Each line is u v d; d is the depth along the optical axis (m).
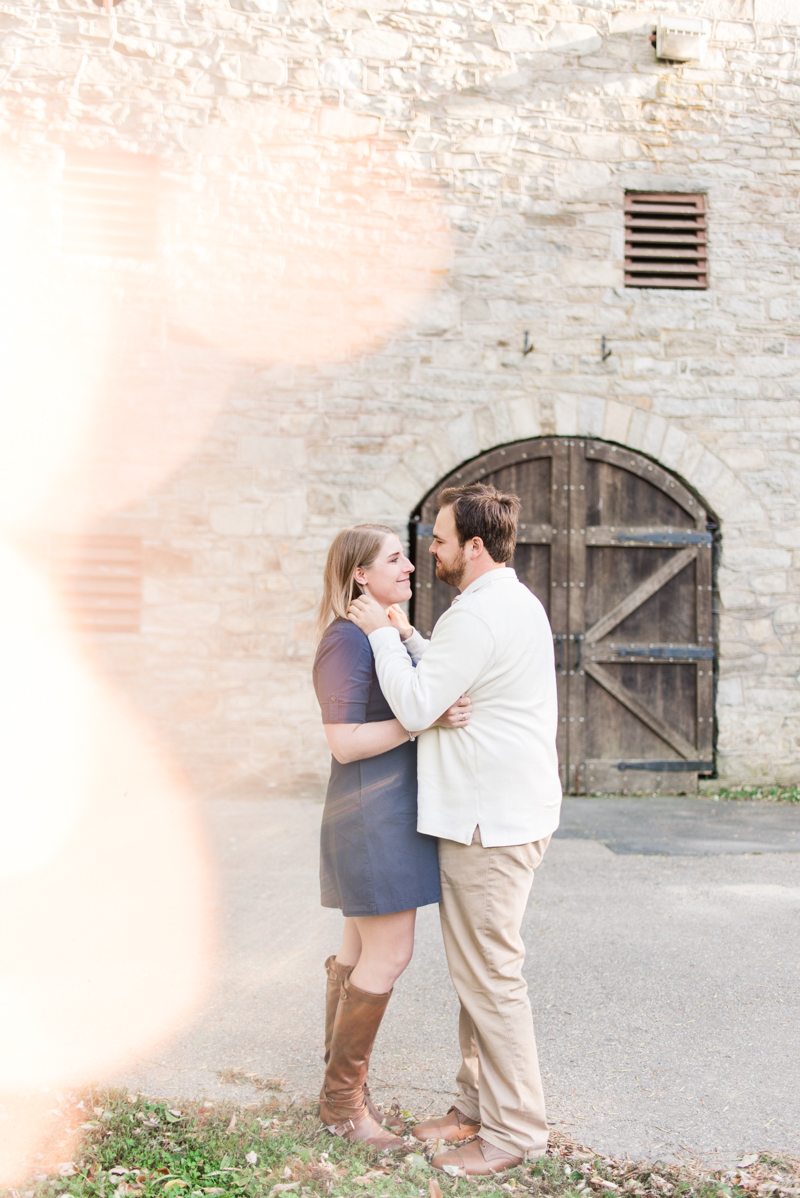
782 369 6.86
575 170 6.82
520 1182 2.02
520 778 2.09
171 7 6.55
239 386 6.57
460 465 6.72
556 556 6.72
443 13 6.75
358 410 6.65
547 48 6.81
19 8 6.42
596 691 6.71
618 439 6.77
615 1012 2.94
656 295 6.84
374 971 2.12
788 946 3.50
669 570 6.78
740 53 6.89
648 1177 2.04
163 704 6.45
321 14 6.66
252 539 6.55
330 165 6.66
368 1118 2.22
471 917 2.08
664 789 6.67
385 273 6.70
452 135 6.75
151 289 6.50
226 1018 2.89
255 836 5.27
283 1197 1.90
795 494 6.84
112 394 6.45
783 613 6.80
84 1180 1.97
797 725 6.78
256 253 6.61
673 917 3.84
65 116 6.43
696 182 6.86
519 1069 2.09
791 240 6.91
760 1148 2.17
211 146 6.58
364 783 2.12
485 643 2.05
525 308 6.77
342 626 2.21
